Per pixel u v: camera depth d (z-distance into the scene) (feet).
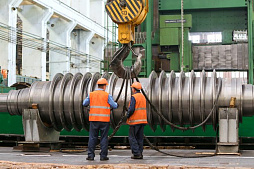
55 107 32.96
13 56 79.10
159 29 60.90
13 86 49.19
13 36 78.95
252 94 31.04
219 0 59.16
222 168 19.92
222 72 62.95
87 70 118.21
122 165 21.42
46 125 33.88
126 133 37.99
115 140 39.58
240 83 31.50
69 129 34.86
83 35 116.47
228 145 29.04
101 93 24.56
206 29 61.46
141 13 24.81
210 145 38.34
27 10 90.33
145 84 32.35
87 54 116.78
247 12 59.06
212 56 61.11
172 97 31.42
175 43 59.82
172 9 60.08
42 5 87.35
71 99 32.53
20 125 40.11
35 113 32.58
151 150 34.19
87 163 23.09
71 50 105.60
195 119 31.99
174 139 38.83
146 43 59.21
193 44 63.21
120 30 24.94
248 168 19.75
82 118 32.83
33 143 32.58
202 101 30.83
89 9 116.78
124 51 25.34
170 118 31.83
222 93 30.96
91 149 24.67
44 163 22.52
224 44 61.93
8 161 23.71
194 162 23.38
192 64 61.41
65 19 101.50
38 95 33.65
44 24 90.94
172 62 61.82
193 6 59.67
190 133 37.17
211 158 26.08
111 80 32.65
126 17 24.34
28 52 90.89
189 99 31.07
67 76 34.09
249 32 57.41
